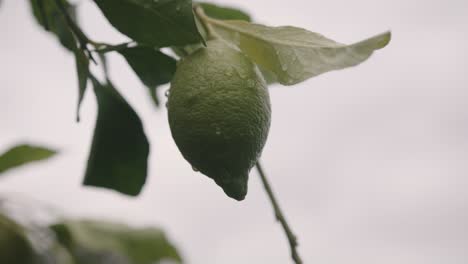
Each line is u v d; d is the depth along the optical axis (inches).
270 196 21.3
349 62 19.4
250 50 20.4
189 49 20.3
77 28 20.9
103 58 22.1
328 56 19.7
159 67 20.4
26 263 28.0
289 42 20.1
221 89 18.4
